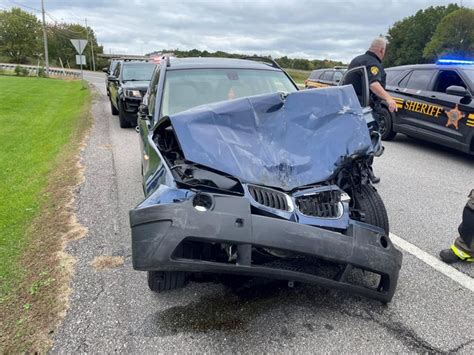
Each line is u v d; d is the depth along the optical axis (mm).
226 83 4480
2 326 2660
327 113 3236
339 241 2535
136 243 2383
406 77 8648
